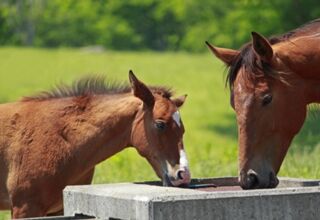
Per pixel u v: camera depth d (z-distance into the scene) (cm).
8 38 7631
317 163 1473
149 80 4650
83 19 7781
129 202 736
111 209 759
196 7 5506
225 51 870
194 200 713
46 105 1104
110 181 1418
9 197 1091
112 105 1093
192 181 1036
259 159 821
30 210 1067
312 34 862
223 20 4203
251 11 3350
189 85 4581
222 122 3775
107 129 1084
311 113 927
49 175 1070
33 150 1076
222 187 938
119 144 1094
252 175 816
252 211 721
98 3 7688
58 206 1085
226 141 3291
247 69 829
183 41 6600
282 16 3294
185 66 5184
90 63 5159
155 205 707
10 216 1202
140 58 5497
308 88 850
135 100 1091
